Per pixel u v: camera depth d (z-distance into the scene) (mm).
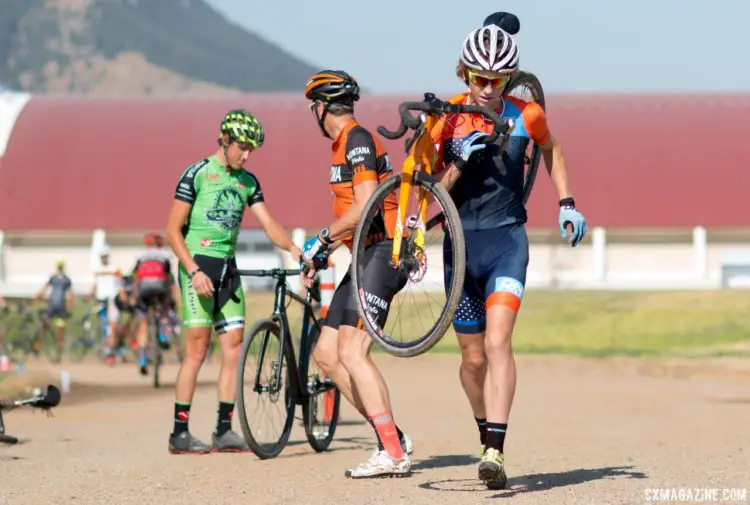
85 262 174875
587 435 31750
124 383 56219
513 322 21234
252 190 29750
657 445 28922
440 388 51875
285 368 28609
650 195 173625
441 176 21594
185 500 21062
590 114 190125
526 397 45531
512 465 25328
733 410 39094
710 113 189500
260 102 196250
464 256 20875
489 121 21703
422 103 21000
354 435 32750
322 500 20703
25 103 195000
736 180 175625
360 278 22594
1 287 173125
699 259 171000
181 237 29391
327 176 179750
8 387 47375
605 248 171500
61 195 177875
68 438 32875
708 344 77688
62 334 76062
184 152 185750
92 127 190250
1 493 22141
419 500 20422
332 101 24250
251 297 121750
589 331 89188
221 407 29109
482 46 21000
